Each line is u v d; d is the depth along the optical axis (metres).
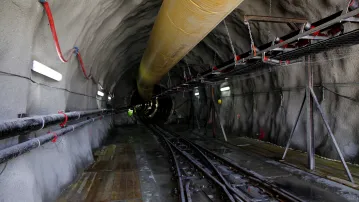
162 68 8.84
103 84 12.43
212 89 12.75
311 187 5.13
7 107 2.72
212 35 12.04
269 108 10.66
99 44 7.41
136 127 19.53
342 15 3.82
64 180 4.75
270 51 5.94
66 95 5.58
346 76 6.91
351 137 6.91
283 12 7.91
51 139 4.00
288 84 9.18
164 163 7.34
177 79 21.03
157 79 12.21
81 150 6.64
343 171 6.12
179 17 4.10
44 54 3.97
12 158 2.63
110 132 15.36
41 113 4.18
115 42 9.50
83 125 7.13
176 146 10.01
